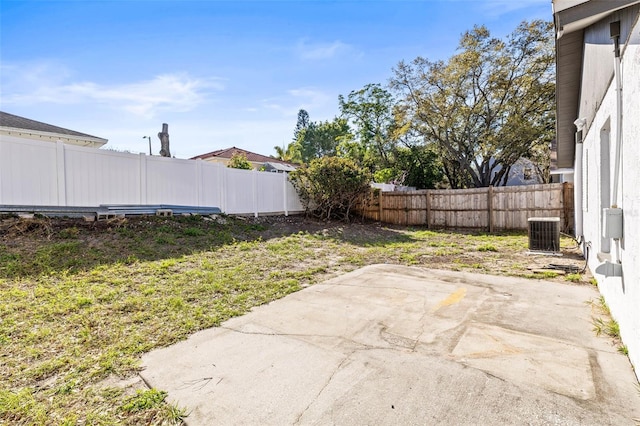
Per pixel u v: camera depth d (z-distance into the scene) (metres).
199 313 3.56
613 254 3.24
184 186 9.12
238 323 3.36
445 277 5.29
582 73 5.59
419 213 13.27
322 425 1.86
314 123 45.50
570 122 7.45
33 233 5.92
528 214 11.20
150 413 1.98
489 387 2.19
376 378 2.32
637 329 2.30
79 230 6.46
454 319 3.46
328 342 2.92
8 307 3.45
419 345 2.85
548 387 2.18
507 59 19.31
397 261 6.68
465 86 20.45
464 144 21.62
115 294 4.02
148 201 8.38
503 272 5.62
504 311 3.67
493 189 11.80
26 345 2.80
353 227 11.73
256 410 2.00
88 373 2.41
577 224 7.95
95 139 12.48
